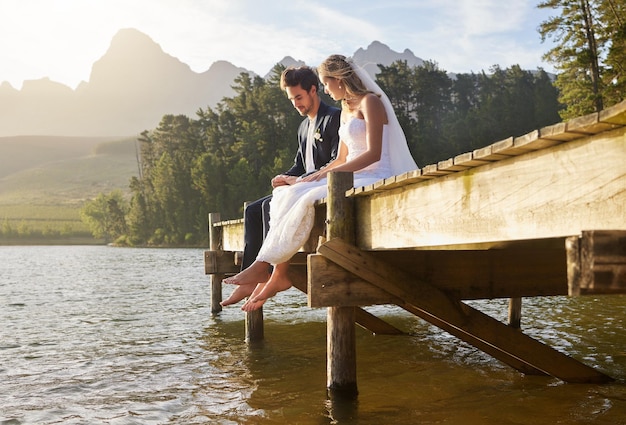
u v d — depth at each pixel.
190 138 120.38
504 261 4.09
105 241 153.12
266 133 97.44
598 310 9.24
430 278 3.99
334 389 4.34
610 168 2.01
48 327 9.27
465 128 88.31
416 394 4.44
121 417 4.09
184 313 10.76
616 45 41.62
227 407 4.27
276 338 7.54
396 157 4.81
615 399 4.13
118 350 6.98
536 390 4.43
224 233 8.95
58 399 4.67
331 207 3.94
